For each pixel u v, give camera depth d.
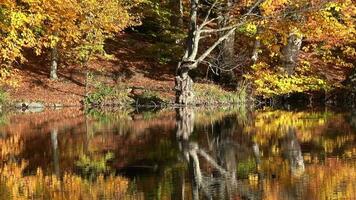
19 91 28.92
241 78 30.09
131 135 17.02
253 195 9.35
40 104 28.14
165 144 15.14
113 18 28.56
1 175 11.37
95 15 28.00
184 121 20.83
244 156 13.06
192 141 15.63
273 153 13.37
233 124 19.58
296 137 15.88
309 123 19.36
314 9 26.66
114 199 9.26
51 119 22.19
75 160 12.94
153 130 18.17
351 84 30.14
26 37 19.95
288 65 30.09
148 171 11.55
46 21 21.30
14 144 15.45
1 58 21.41
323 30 28.62
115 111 26.03
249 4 27.42
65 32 23.77
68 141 15.89
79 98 29.23
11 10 18.09
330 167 11.47
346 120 20.11
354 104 29.12
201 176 10.95
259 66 29.50
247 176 10.87
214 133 17.22
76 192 9.80
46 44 21.38
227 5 27.98
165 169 11.72
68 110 26.72
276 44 29.25
